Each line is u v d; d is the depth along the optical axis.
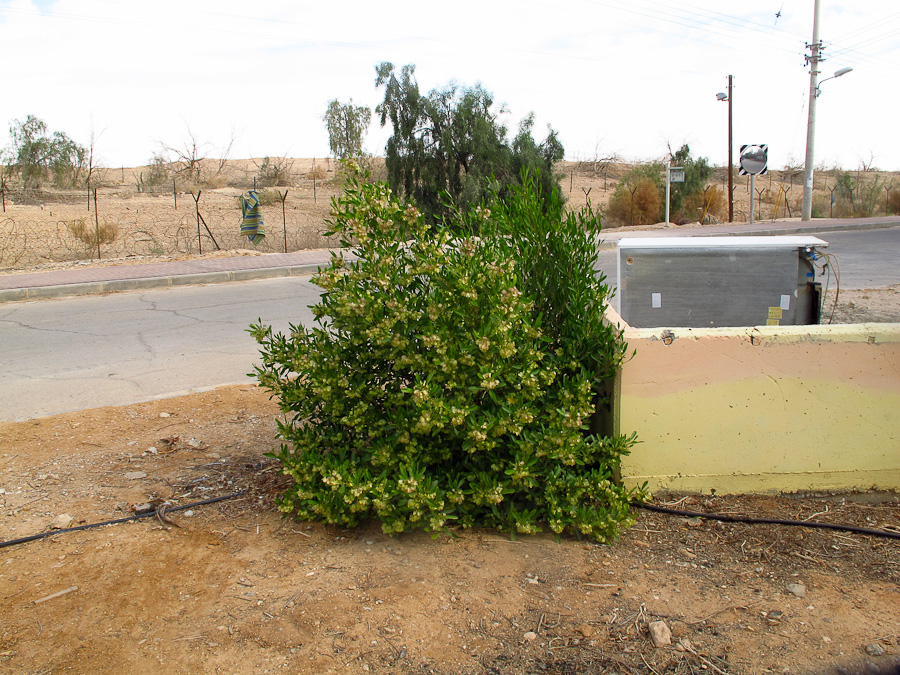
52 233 20.44
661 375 3.52
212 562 3.11
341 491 3.10
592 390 3.82
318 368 3.25
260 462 4.32
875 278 12.34
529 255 3.62
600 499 3.33
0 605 2.80
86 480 4.05
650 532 3.35
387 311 3.22
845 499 3.59
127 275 12.96
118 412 5.34
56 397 6.02
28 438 4.77
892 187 36.94
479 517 3.46
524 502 3.46
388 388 3.32
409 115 23.19
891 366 3.48
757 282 5.05
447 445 3.29
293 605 2.75
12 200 27.45
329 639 2.55
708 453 3.59
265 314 9.87
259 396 5.75
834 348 3.48
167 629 2.63
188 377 6.62
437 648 2.51
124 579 2.98
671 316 5.15
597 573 2.99
